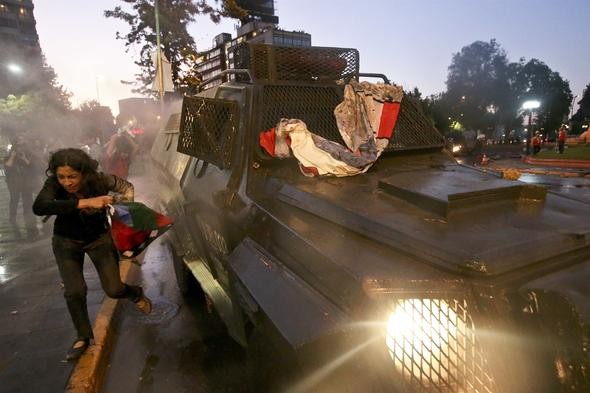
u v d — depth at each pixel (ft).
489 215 7.60
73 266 11.22
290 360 6.30
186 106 11.43
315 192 8.55
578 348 4.93
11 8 253.85
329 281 6.35
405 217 7.34
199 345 12.84
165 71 53.11
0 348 12.09
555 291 5.25
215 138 10.58
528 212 7.95
